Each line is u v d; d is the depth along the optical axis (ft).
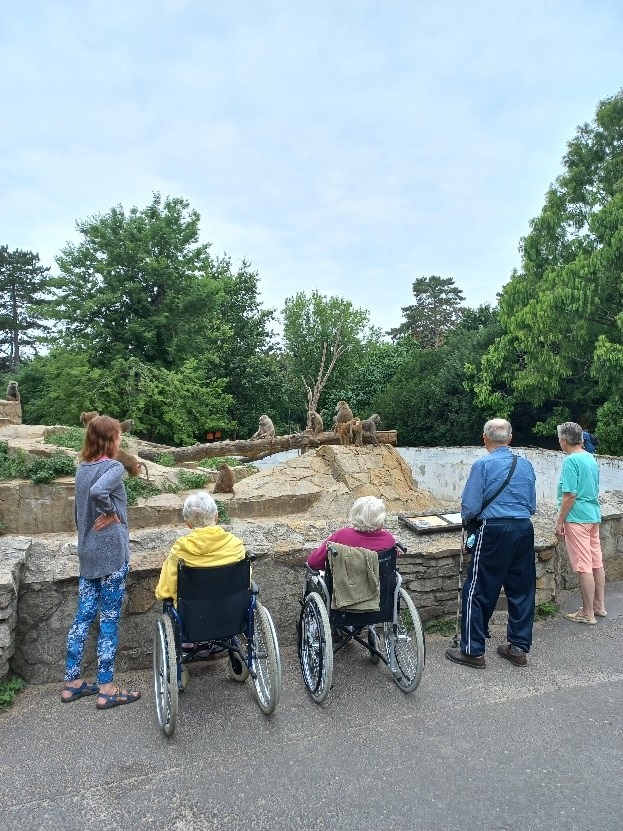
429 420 82.12
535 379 60.59
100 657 12.60
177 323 82.07
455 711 12.39
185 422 74.08
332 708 12.55
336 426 36.24
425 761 10.62
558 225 66.23
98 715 12.25
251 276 116.98
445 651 15.37
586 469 16.89
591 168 66.85
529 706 12.59
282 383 110.11
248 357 104.01
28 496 17.88
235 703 12.80
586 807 9.37
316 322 129.80
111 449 13.17
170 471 22.63
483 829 8.89
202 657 13.76
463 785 9.93
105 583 12.62
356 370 120.57
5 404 39.91
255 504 21.12
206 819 9.13
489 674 14.10
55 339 77.87
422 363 93.56
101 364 76.89
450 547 16.84
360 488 23.63
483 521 14.25
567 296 55.67
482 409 75.25
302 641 13.65
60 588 13.69
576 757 10.73
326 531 17.35
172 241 80.69
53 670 13.71
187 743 11.21
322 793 9.74
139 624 14.43
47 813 9.26
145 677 14.08
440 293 202.59
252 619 12.60
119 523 12.76
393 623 13.52
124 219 81.35
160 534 16.17
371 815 9.20
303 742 11.25
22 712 12.36
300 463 24.98
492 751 10.94
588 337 58.03
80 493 12.64
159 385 71.61
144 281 79.92
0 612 12.50
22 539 14.71
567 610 18.25
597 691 13.25
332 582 12.94
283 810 9.32
